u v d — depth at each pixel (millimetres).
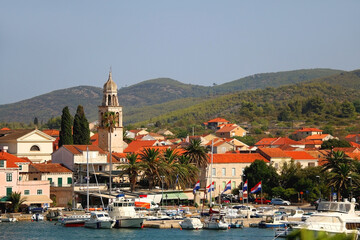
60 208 191625
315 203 199375
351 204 121625
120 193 194750
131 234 150375
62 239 140875
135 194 193750
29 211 181875
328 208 123125
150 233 152250
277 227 157375
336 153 197000
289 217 164625
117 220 161250
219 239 141625
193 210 191625
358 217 119438
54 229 157125
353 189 188375
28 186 189125
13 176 186375
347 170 186500
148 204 184000
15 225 164500
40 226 162875
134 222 161750
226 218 169250
